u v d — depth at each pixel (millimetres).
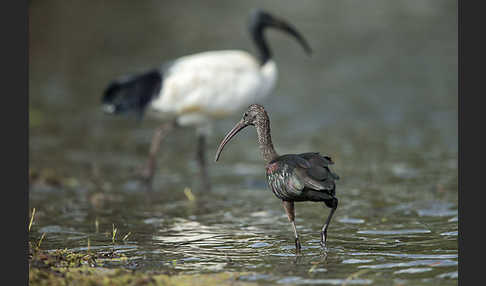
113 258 9320
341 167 15172
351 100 21188
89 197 13477
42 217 11961
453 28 29188
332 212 9695
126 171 15617
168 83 15438
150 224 11477
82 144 17922
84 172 15430
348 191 13352
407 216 11500
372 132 18250
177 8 34719
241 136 18844
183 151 17531
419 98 21188
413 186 13492
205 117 15727
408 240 10008
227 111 15758
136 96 15680
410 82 22750
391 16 31734
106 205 12906
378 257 9133
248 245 10008
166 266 8922
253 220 11648
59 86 23562
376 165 15250
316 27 30016
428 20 30766
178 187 14359
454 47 26469
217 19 32000
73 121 20109
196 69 15453
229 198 13336
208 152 17375
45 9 34031
